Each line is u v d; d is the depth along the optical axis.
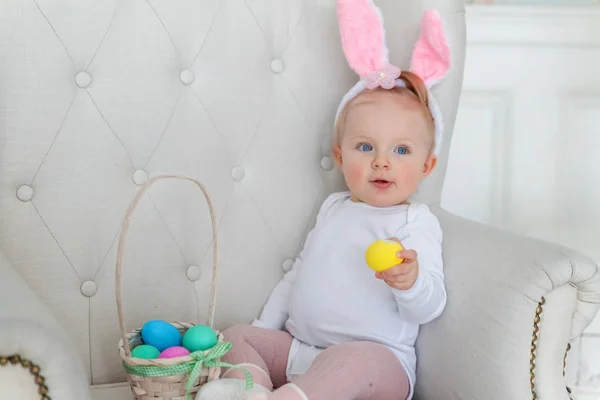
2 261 1.05
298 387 0.99
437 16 1.28
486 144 1.77
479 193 1.78
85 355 1.24
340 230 1.27
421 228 1.21
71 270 1.23
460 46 1.35
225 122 1.32
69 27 1.23
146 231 1.27
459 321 1.08
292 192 1.36
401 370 1.12
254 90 1.33
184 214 1.29
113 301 1.26
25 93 1.21
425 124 1.28
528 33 1.72
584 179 1.80
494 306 1.02
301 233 1.37
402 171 1.24
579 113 1.77
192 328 1.10
